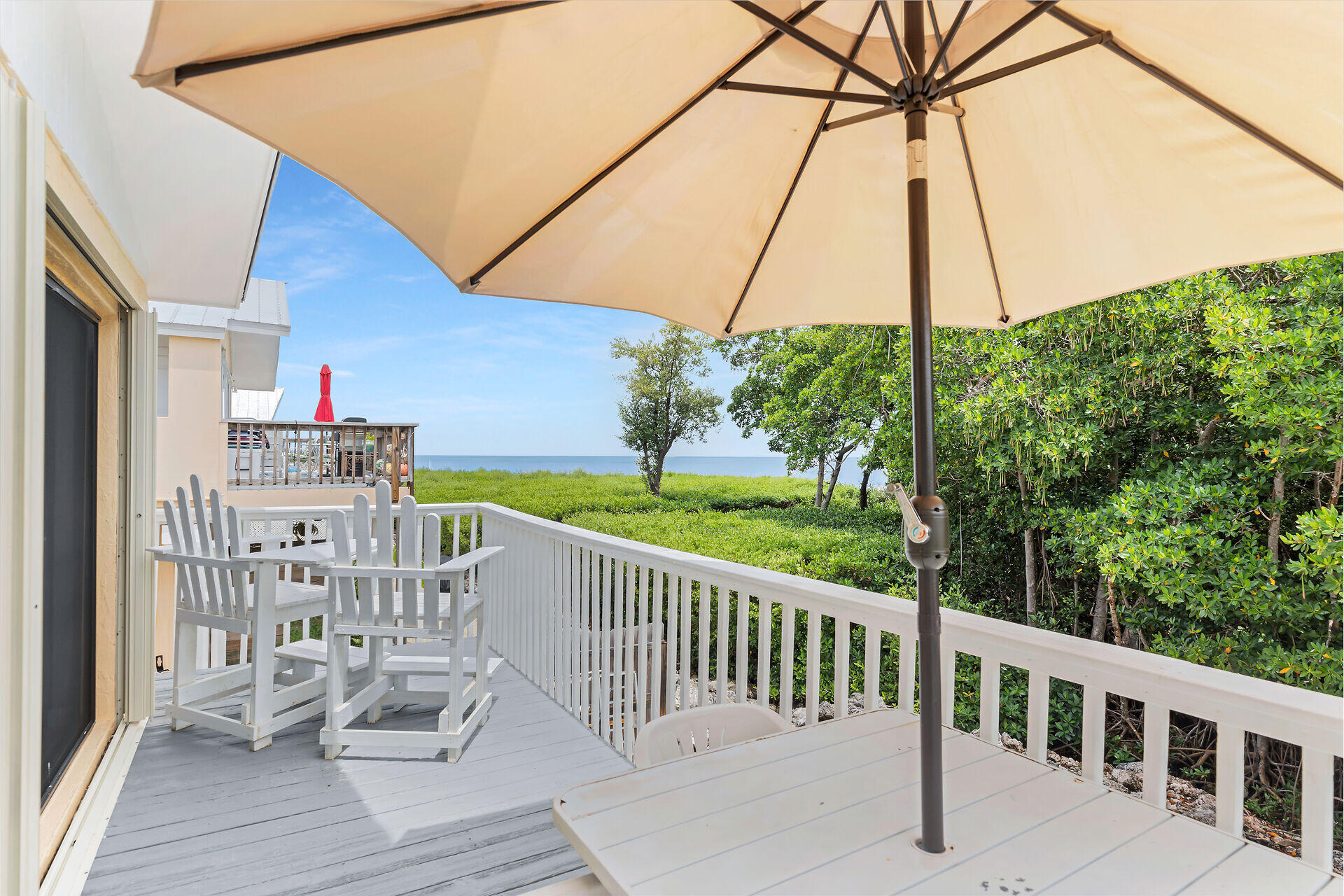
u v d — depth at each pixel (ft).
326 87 3.11
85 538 9.00
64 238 6.88
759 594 7.81
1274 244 4.64
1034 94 4.72
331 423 28.58
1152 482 19.17
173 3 2.43
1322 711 3.62
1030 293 5.82
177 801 8.38
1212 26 3.58
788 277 6.06
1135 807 3.80
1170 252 4.99
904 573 29.12
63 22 6.05
